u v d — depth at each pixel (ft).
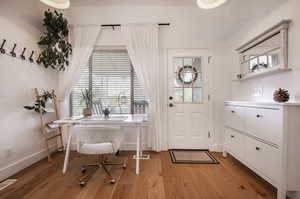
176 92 11.02
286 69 6.22
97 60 11.17
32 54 8.68
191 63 10.96
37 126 9.04
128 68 11.18
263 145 6.04
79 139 6.74
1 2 6.92
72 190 6.17
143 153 10.27
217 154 10.09
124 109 11.32
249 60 8.47
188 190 6.17
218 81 10.67
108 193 5.98
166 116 10.92
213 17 10.12
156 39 10.45
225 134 9.27
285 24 6.25
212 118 10.76
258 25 8.04
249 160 6.91
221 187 6.38
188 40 10.68
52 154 10.07
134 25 10.48
